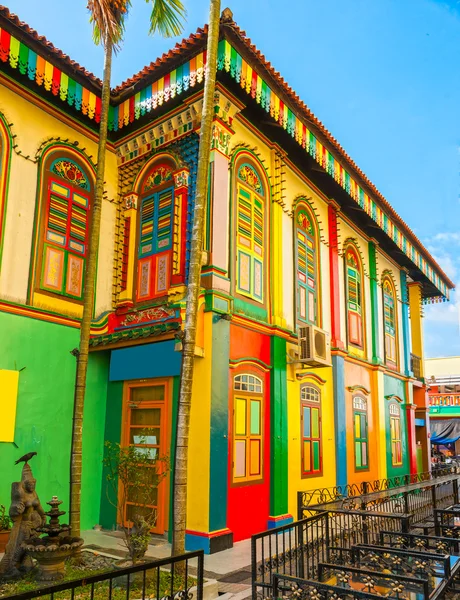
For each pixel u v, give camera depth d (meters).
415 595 4.80
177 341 9.03
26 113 9.89
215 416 8.84
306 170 13.11
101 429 10.47
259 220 11.21
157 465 9.39
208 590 6.24
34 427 9.31
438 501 13.21
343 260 15.01
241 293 10.25
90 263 8.07
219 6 7.58
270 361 10.78
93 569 6.91
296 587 4.76
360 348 15.35
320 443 12.39
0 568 6.57
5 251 9.23
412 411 18.44
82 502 9.90
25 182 9.73
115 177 11.57
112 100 11.16
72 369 10.09
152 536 9.17
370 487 13.63
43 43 9.45
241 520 9.35
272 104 10.43
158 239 10.65
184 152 10.41
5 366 9.02
